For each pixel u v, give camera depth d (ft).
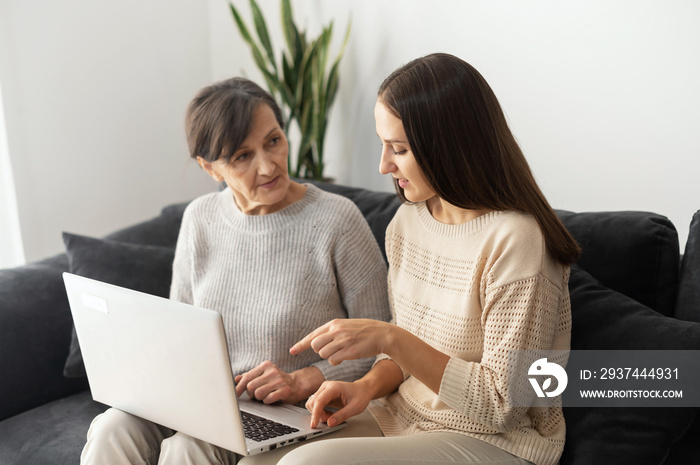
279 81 9.27
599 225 4.84
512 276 3.85
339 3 9.39
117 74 9.82
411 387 4.50
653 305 4.63
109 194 9.95
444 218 4.48
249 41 9.21
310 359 5.02
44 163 9.17
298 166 9.46
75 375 5.88
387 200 6.15
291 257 4.99
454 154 3.90
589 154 7.31
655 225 4.63
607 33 6.91
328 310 4.99
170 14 10.39
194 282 5.27
